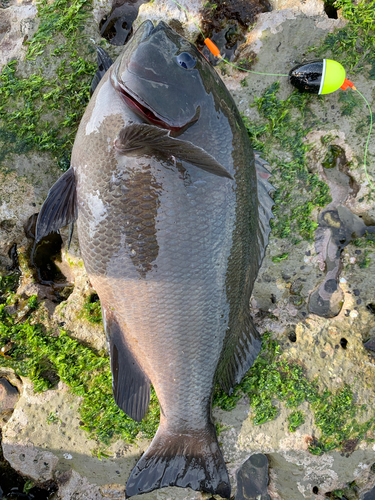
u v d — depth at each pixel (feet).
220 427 1.30
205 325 1.08
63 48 1.33
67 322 1.34
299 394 1.32
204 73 1.04
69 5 1.34
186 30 1.34
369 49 1.36
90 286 1.35
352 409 1.32
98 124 1.06
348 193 1.41
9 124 1.32
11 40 1.35
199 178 1.03
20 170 1.33
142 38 1.02
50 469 1.29
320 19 1.34
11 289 1.37
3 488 1.35
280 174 1.37
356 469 1.32
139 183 1.03
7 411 1.36
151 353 1.10
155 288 1.06
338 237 1.42
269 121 1.36
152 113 1.02
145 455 1.17
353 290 1.39
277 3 1.38
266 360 1.35
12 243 1.36
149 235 1.04
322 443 1.31
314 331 1.37
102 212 1.06
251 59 1.34
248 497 1.35
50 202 1.09
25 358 1.31
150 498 1.30
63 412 1.29
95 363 1.31
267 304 1.40
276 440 1.30
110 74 1.06
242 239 1.09
